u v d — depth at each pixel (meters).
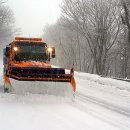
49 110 9.56
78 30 33.84
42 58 13.20
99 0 31.94
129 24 26.58
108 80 18.61
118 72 54.12
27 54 13.07
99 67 33.09
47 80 10.77
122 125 8.27
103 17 31.91
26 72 10.81
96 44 32.88
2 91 12.39
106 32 32.28
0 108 9.41
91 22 32.34
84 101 11.60
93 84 17.69
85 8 32.25
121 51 40.62
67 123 8.10
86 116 9.05
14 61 12.78
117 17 32.97
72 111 9.60
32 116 8.66
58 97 10.93
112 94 14.06
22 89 10.65
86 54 55.31
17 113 8.91
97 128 7.78
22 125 7.65
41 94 10.84
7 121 7.94
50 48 13.36
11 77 10.79
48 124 7.89
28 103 10.39
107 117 9.11
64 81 10.95
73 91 11.09
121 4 27.69
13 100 10.61
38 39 14.11
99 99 12.35
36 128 7.45
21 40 13.51
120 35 36.56
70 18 33.91
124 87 16.19
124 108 10.73
